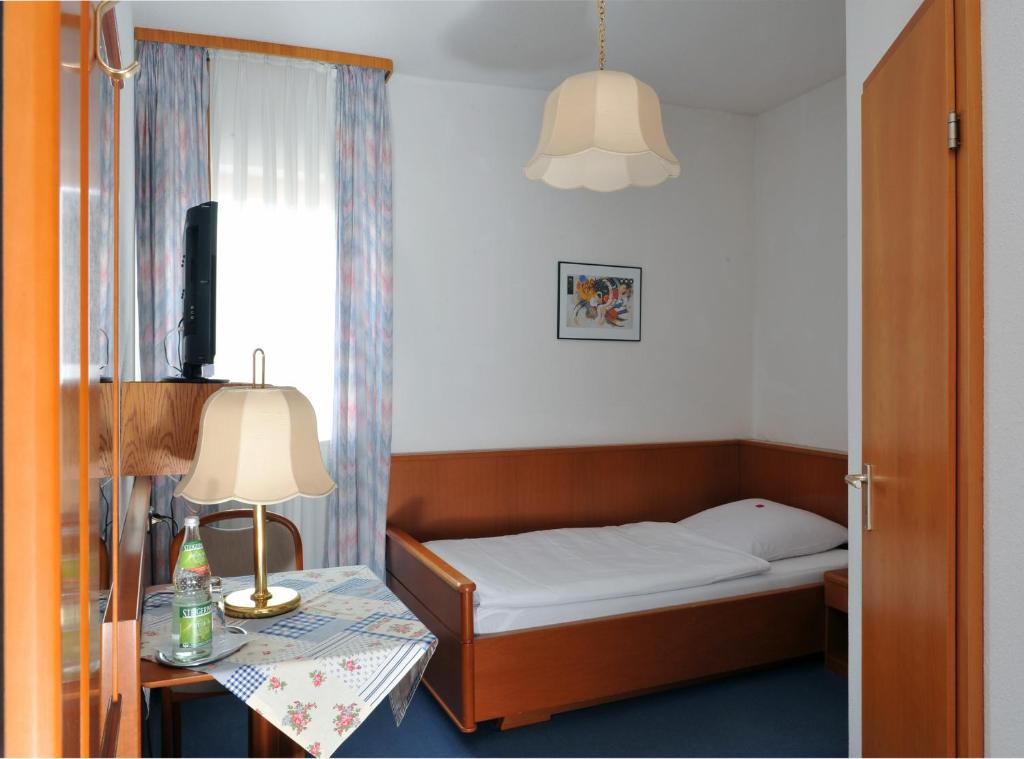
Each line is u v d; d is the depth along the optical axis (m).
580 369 4.06
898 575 1.60
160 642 1.73
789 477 3.96
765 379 4.31
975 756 1.25
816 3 3.01
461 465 3.76
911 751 1.52
